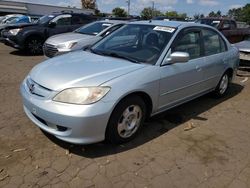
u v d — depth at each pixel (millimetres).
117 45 4406
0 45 12969
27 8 41469
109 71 3430
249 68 8195
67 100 3080
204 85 4930
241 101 5664
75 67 3543
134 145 3646
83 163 3209
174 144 3742
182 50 4273
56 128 3223
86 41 8109
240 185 3008
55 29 10961
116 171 3107
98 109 3094
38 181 2885
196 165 3305
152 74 3678
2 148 3422
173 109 4988
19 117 4289
